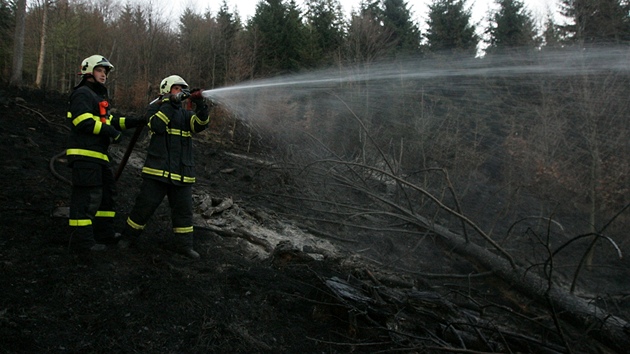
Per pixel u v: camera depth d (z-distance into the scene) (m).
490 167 9.19
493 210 7.56
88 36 24.20
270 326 3.12
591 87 8.03
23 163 5.36
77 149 3.39
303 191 6.79
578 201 7.62
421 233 5.50
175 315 2.96
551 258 3.46
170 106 3.64
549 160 8.16
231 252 4.25
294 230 5.41
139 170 6.35
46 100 10.74
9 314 2.60
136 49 20.33
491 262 4.84
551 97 8.88
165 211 4.84
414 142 9.08
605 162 7.46
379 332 3.28
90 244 3.47
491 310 4.46
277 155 8.40
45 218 3.96
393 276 4.55
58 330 2.58
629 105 7.64
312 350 2.97
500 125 9.85
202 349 2.71
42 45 21.41
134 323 2.79
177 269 3.53
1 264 3.04
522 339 3.51
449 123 10.21
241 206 5.68
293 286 3.69
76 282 3.04
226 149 9.90
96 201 3.49
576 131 8.19
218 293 3.35
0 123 7.13
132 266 3.45
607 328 3.78
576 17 9.45
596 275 5.93
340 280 3.67
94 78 3.56
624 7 9.09
